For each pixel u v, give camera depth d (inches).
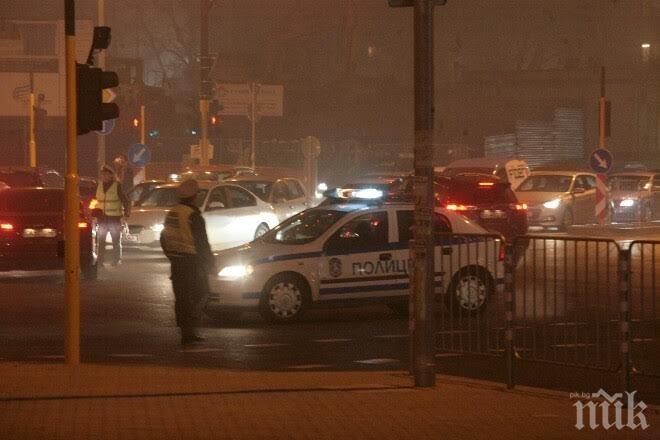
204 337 891.4
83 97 719.1
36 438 501.4
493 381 679.7
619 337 611.5
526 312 659.4
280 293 967.0
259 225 1608.0
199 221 856.9
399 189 1720.0
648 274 620.7
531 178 2193.7
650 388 667.4
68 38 716.0
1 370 708.0
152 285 1270.9
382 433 517.0
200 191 1585.9
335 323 975.6
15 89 3582.7
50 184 2511.1
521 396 615.8
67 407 575.8
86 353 807.1
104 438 502.3
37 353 805.2
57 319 994.1
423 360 639.1
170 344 853.8
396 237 997.8
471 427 531.5
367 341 872.9
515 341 655.8
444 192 1531.7
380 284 988.6
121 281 1314.0
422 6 618.5
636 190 2432.3
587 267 639.1
